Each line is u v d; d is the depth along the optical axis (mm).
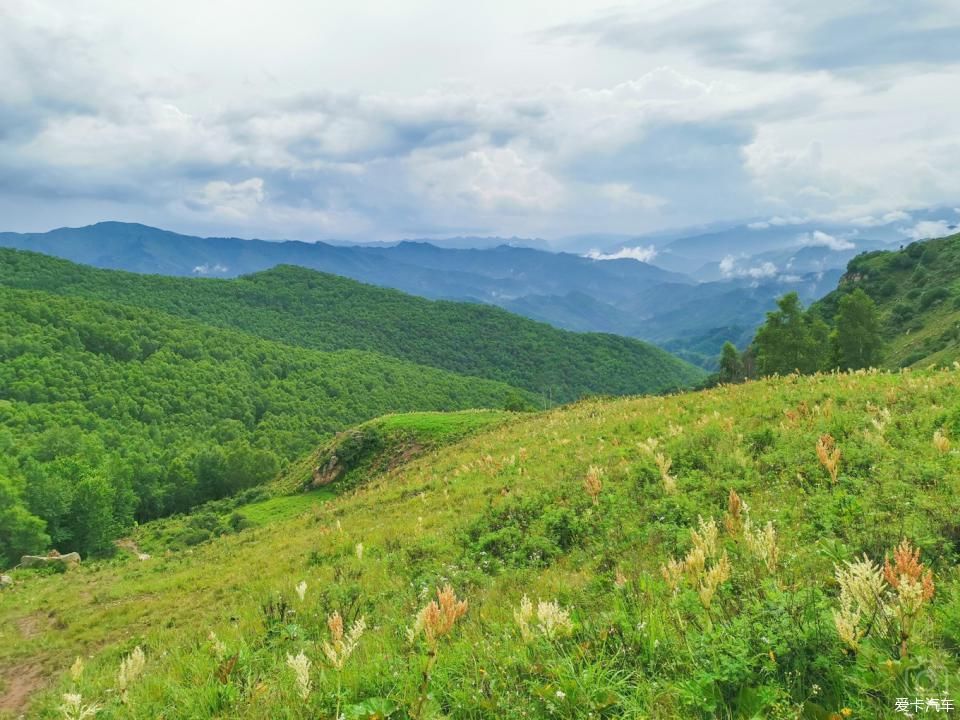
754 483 10344
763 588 4855
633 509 11016
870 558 5695
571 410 33344
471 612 7277
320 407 185750
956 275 141375
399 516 19047
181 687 7254
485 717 4320
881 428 10852
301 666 4926
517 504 14016
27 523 56312
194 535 53219
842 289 176500
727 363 90062
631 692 4043
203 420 157875
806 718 3281
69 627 16984
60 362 161250
